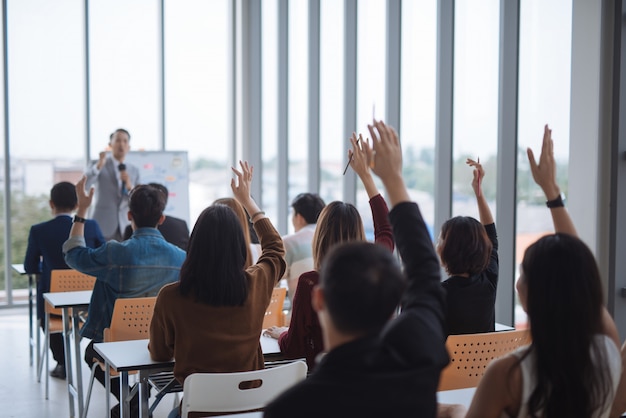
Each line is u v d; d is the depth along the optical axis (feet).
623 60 12.21
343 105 21.57
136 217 12.03
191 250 8.34
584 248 5.05
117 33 26.86
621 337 12.41
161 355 8.90
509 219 14.74
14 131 25.49
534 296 5.02
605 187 12.55
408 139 18.22
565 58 13.28
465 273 9.06
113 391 12.35
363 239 9.59
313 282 9.41
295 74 25.34
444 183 16.69
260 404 8.13
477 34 15.60
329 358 4.21
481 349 8.68
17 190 25.66
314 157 23.59
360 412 4.04
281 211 26.45
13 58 25.35
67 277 15.29
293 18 25.40
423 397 4.23
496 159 15.03
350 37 20.81
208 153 28.63
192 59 28.17
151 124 27.63
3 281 25.71
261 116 28.09
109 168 23.52
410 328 4.40
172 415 9.00
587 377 4.93
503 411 5.13
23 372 17.71
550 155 6.34
